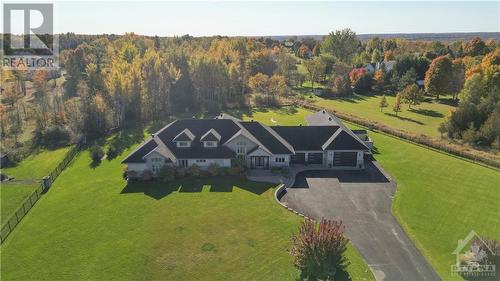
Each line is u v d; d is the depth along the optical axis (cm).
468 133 6619
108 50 12962
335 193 4675
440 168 5503
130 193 4678
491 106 6931
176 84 9169
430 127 7875
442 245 3584
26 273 3228
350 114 8875
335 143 5447
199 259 3369
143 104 8150
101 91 8150
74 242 3666
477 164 5678
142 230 3847
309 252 3006
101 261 3362
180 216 4109
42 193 4778
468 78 9306
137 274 3186
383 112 9269
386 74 12719
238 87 10450
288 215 4119
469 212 4212
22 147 6531
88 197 4606
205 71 9388
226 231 3809
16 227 3966
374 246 3572
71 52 12456
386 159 5847
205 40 18488
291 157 5588
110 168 5538
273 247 3531
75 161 5888
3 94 9438
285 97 10788
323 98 11150
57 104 7788
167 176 4991
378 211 4231
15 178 5334
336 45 16962
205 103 9344
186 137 5291
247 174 5212
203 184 4903
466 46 16600
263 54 13088
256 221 3991
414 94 9488
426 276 3152
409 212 4206
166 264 3309
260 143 5428
